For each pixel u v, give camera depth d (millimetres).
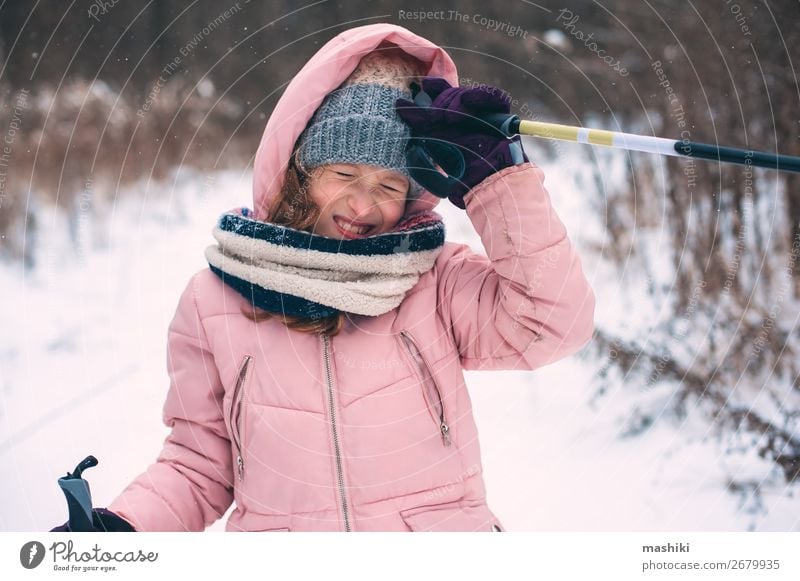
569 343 1640
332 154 1656
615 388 3008
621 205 3762
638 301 3369
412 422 1615
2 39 6066
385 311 1631
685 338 3154
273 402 1628
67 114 5270
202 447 1698
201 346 1702
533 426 2842
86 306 3652
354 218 1675
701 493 2514
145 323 3510
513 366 1691
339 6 6375
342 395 1629
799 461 2609
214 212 4555
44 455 2693
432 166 1631
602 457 2697
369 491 1595
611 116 5035
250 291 1653
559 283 1592
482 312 1687
